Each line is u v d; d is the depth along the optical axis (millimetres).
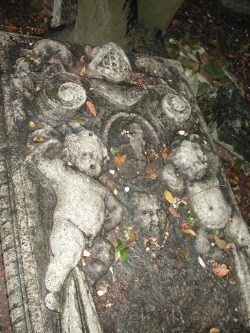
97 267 871
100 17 1432
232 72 2309
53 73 1066
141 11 1670
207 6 2566
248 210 1652
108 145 1043
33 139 950
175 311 925
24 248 823
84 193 897
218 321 959
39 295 790
